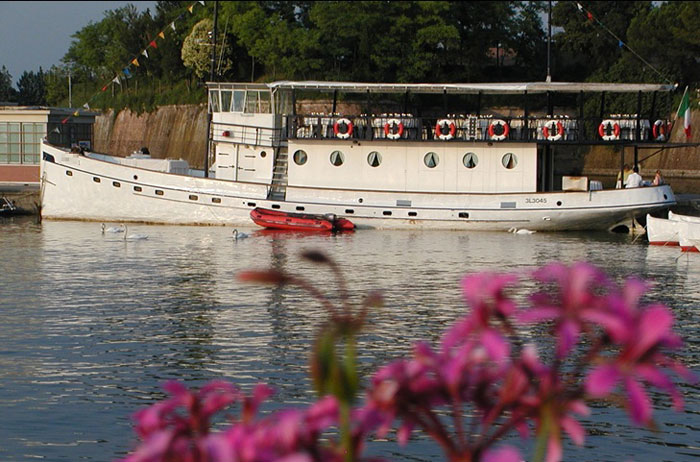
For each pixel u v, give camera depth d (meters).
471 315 3.53
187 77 159.12
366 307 3.37
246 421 3.66
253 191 67.06
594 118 66.38
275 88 67.56
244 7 151.88
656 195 65.25
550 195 64.81
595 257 51.84
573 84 65.69
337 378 3.27
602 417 21.53
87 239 59.66
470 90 67.06
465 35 148.00
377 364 25.88
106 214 70.31
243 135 68.25
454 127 65.19
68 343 28.97
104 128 166.62
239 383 24.17
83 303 36.12
